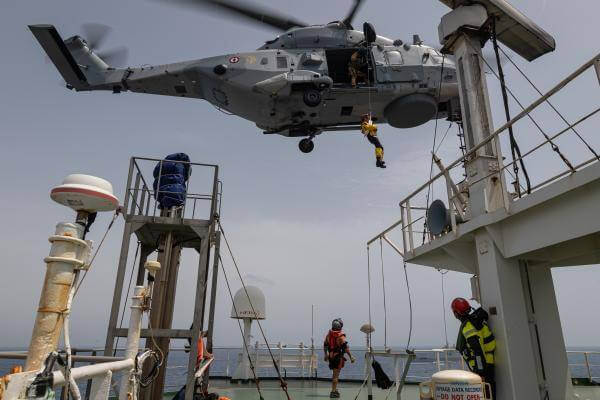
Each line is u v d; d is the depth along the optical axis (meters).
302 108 13.80
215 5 11.88
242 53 13.62
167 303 8.17
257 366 12.36
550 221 4.89
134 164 8.03
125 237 7.49
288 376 12.85
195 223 7.82
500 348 5.35
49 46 14.31
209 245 8.72
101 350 6.24
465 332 5.50
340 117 14.29
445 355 7.66
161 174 8.18
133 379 3.47
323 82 12.72
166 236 8.09
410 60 13.38
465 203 6.91
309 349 13.03
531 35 8.48
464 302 5.86
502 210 5.46
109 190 2.09
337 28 13.90
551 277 5.94
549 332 5.63
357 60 13.10
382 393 10.11
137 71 15.52
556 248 5.83
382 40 13.85
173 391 10.88
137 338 3.72
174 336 7.05
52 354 1.73
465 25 7.64
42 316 1.84
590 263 6.91
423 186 7.32
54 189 1.98
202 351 7.89
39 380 1.64
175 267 8.73
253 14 13.00
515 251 5.44
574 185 4.43
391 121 14.38
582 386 10.62
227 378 12.59
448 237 6.65
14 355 3.55
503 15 8.05
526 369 5.19
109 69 15.79
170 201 7.96
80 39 15.66
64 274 1.92
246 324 12.62
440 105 14.30
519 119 5.09
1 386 1.52
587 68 4.18
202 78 14.20
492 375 5.33
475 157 6.73
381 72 13.22
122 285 7.20
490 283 5.68
